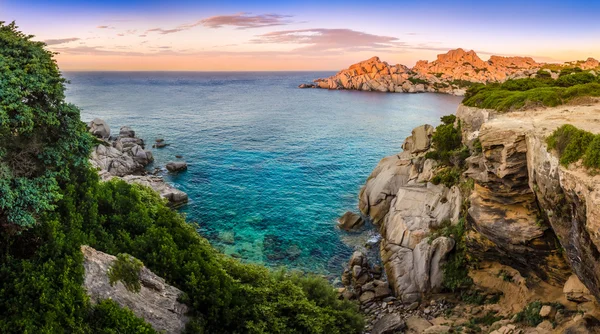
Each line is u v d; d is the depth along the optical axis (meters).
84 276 14.41
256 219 47.34
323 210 50.22
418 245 32.97
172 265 18.00
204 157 74.69
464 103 43.34
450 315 26.77
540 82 45.62
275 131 100.12
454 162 39.78
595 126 23.19
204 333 16.70
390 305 29.95
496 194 24.69
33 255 14.34
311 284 25.95
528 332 20.67
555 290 23.59
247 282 21.83
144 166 68.38
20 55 14.66
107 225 18.98
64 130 15.84
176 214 24.03
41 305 12.77
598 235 14.64
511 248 24.00
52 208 14.82
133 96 194.62
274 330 18.55
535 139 21.11
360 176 64.12
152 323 15.23
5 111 12.73
